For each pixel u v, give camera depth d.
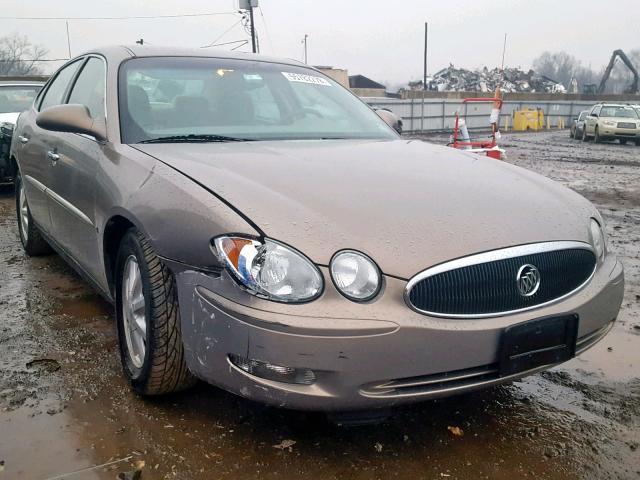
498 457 2.46
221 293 2.21
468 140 10.86
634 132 22.75
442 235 2.30
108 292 3.19
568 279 2.50
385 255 2.19
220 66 3.77
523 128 36.78
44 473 2.29
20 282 4.46
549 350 2.41
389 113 4.28
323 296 2.12
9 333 3.54
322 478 2.30
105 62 3.61
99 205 3.00
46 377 3.01
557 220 2.58
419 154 3.22
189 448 2.45
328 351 2.08
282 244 2.16
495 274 2.30
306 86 3.96
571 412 2.81
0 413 2.68
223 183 2.45
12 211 7.20
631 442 2.58
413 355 2.15
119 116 3.19
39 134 4.22
